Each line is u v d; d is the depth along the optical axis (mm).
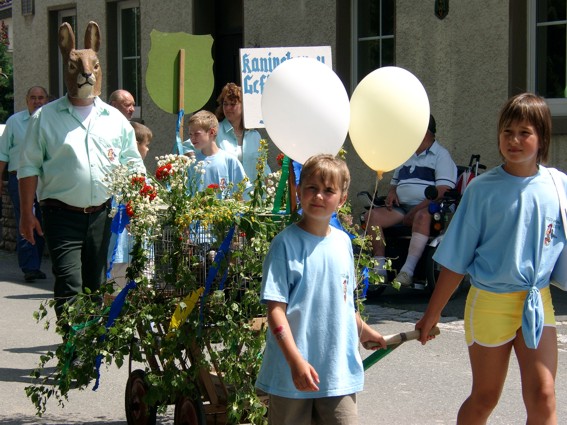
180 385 5461
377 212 10617
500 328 4766
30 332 9133
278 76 5324
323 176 4422
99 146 7387
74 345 5859
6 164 12141
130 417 6082
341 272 4516
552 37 11672
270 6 14594
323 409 4484
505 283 4730
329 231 4586
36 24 18828
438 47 12531
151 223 5684
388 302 10516
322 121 5250
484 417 4918
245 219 5480
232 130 9477
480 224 4809
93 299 6309
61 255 7340
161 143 16484
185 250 5605
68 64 7379
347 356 4520
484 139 12125
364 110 5344
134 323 5648
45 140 7336
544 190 4734
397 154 5387
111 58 17375
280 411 4461
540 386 4668
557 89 11664
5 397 6965
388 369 7645
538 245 4711
